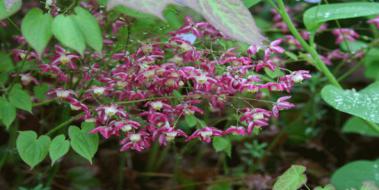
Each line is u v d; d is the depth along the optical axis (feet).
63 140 2.15
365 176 2.76
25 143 2.15
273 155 3.53
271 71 2.38
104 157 3.39
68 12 2.10
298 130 3.64
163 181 3.32
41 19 1.77
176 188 3.21
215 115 3.14
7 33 3.34
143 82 2.20
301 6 3.47
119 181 3.25
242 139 3.45
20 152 2.13
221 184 3.14
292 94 3.78
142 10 1.59
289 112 3.71
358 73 4.01
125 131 2.15
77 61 2.52
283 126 3.69
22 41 2.58
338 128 3.80
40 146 2.16
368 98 2.36
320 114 3.56
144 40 2.34
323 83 3.50
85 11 1.82
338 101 2.36
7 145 3.06
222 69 2.22
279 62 2.86
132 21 2.33
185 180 3.23
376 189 2.32
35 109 3.05
